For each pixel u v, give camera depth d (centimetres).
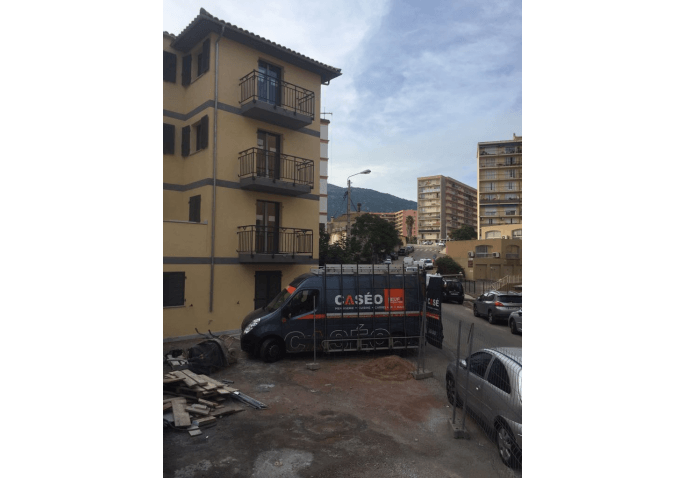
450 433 635
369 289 1145
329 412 721
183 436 618
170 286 1334
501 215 7606
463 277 4422
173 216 1524
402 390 848
